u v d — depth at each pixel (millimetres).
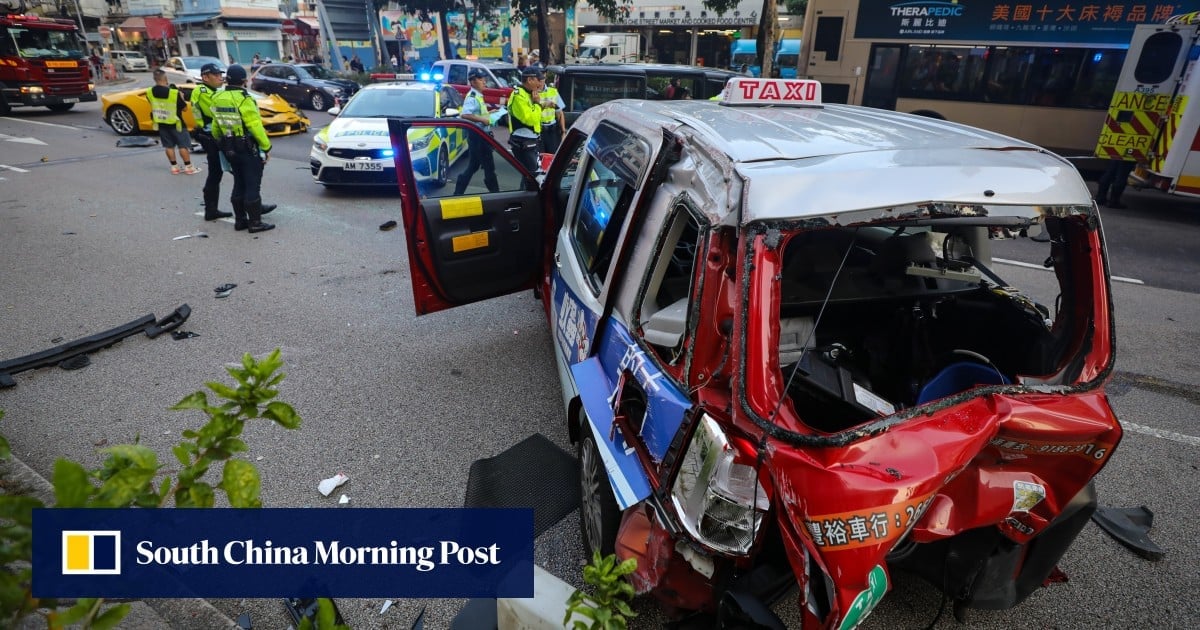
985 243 3203
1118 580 2818
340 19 33500
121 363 4594
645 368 2266
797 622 2447
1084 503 2100
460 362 4723
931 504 1882
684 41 31250
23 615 1148
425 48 35438
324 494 3264
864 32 12055
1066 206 1990
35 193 9500
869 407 2029
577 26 32250
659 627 2498
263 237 7629
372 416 4008
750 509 1785
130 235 7609
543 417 4023
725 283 1955
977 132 2521
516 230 4383
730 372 1920
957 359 2430
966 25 11242
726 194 1960
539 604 2154
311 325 5297
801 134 2334
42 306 5566
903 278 2746
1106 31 10383
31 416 3914
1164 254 7754
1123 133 9578
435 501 3246
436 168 4168
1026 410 1854
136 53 42344
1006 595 2254
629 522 2203
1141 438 3918
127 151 13055
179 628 2408
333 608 1284
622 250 2604
